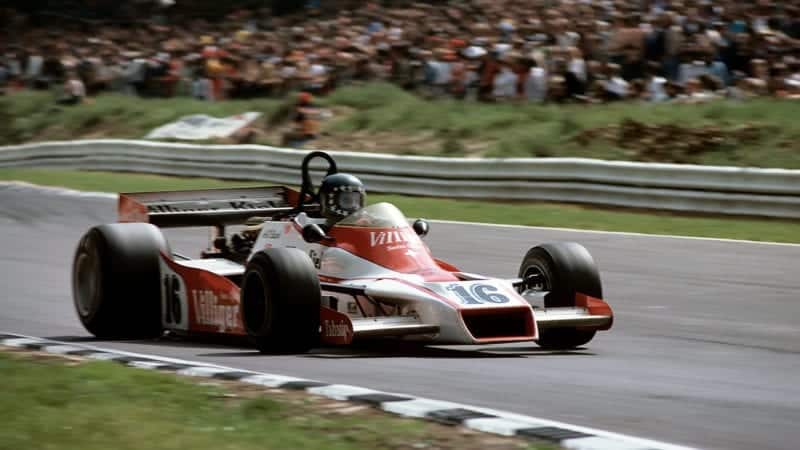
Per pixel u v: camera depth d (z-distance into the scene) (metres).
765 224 55.31
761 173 56.94
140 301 32.41
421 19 104.75
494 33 94.44
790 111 73.69
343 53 103.31
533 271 30.16
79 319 34.53
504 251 51.16
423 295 27.00
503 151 79.31
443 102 92.38
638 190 61.41
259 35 113.69
